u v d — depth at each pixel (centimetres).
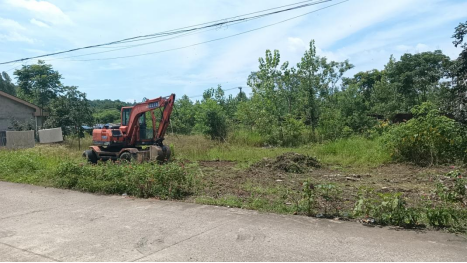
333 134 2241
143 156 1507
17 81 4106
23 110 2989
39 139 2497
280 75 2680
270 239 542
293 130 2312
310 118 2458
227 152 1936
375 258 463
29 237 581
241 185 1038
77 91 2633
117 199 870
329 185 739
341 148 1791
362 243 520
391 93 3059
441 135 1396
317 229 590
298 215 684
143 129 1680
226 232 581
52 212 748
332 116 2336
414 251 487
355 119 2422
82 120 2581
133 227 623
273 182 1098
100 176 1019
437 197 817
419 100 3459
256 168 1407
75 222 666
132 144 1652
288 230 586
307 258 466
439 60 3453
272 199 832
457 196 722
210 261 461
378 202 655
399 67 3672
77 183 1020
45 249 523
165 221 656
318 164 1433
